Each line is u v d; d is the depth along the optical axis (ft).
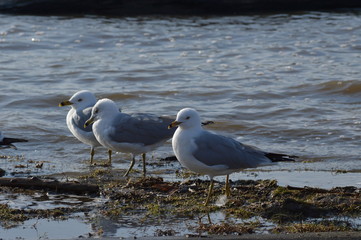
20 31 94.17
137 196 34.19
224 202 33.45
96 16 107.96
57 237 27.89
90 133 42.70
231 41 89.51
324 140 49.39
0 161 43.60
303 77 69.15
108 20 104.32
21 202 33.01
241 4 112.06
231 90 63.98
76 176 39.86
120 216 31.01
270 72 71.87
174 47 86.17
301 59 78.48
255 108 58.13
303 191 34.88
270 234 28.35
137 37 91.97
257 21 103.86
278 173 40.57
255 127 52.49
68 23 101.09
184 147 33.50
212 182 33.96
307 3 113.09
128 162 44.50
